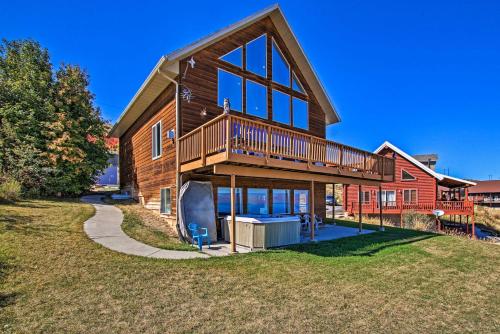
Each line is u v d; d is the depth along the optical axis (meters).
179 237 8.73
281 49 13.02
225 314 4.18
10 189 10.52
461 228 23.56
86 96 15.90
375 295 5.23
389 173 13.70
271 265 6.52
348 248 8.77
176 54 9.02
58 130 13.99
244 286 5.23
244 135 7.54
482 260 8.41
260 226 8.29
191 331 3.69
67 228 7.86
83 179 15.57
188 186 9.21
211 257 6.91
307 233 11.92
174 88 10.00
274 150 8.28
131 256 6.44
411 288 5.75
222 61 10.70
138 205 13.55
